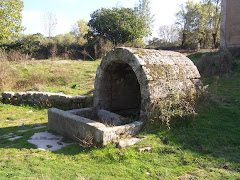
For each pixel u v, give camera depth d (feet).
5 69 34.42
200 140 13.73
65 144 15.08
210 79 30.73
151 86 15.39
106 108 20.81
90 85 33.47
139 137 14.26
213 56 34.09
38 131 18.10
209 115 17.20
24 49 64.03
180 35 104.12
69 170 11.03
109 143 13.46
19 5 53.01
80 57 66.69
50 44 68.80
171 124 15.38
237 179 9.89
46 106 26.91
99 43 65.16
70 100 25.79
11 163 11.91
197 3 96.27
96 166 11.49
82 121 14.96
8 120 22.74
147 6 83.61
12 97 28.63
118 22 73.56
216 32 88.48
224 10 43.14
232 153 12.35
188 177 10.17
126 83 21.83
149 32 83.41
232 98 21.62
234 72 31.35
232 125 15.75
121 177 10.28
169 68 17.15
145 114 15.53
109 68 19.66
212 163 11.37
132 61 16.25
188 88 17.58
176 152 12.50
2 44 60.54
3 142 15.53
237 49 38.40
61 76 36.47
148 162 11.68
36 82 34.60
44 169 11.10
